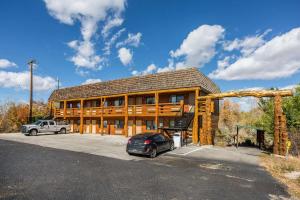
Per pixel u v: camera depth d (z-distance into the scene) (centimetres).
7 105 3650
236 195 688
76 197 637
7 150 1487
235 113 5156
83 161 1160
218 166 1111
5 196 634
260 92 1625
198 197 662
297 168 1083
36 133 2684
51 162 1116
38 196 638
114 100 2880
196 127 2000
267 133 2170
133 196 658
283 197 681
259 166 1127
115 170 980
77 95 3161
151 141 1338
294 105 1922
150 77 2455
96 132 3052
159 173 945
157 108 2244
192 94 2200
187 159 1288
